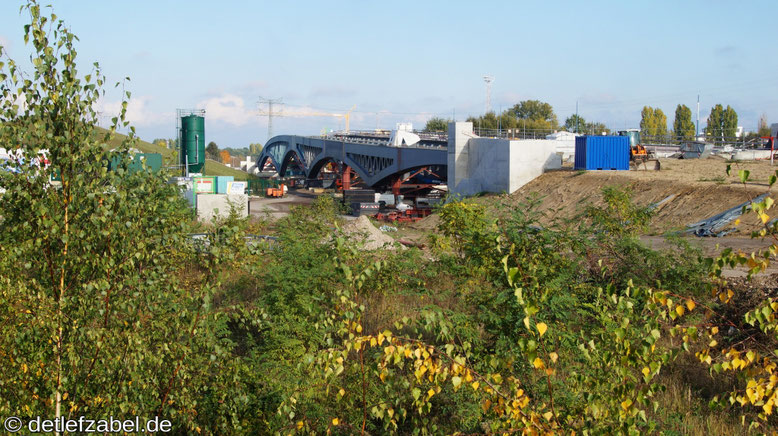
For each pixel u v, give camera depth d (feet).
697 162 225.35
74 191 20.58
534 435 18.19
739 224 120.98
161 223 22.50
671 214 146.20
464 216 61.36
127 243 21.39
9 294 20.35
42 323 20.45
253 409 30.19
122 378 22.40
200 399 26.78
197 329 24.11
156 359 22.85
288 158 561.02
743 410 33.76
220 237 22.97
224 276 23.63
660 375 39.65
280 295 43.75
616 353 19.58
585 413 22.21
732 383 37.27
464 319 34.58
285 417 27.63
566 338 31.27
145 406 23.77
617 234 65.21
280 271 46.78
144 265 22.86
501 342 31.37
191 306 25.12
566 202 183.93
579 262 49.75
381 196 297.94
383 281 55.62
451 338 20.39
